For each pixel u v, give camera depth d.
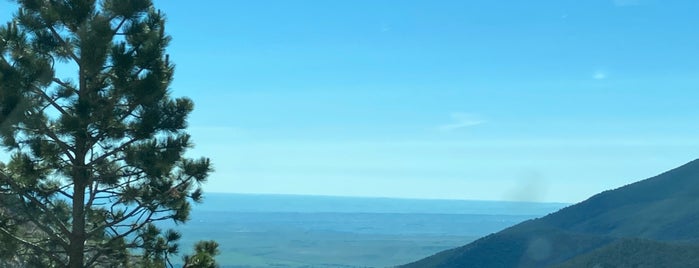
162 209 17.66
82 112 16.33
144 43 17.41
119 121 17.33
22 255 16.73
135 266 17.75
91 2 17.25
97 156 17.03
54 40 17.09
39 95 16.64
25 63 16.17
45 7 17.09
